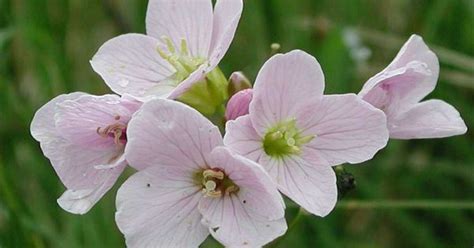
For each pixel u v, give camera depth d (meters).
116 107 0.12
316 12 0.20
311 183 0.12
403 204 0.15
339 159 0.12
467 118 0.18
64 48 0.19
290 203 0.14
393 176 0.18
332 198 0.11
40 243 0.15
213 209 0.11
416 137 0.13
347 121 0.12
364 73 0.19
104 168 0.12
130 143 0.11
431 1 0.20
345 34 0.19
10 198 0.15
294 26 0.19
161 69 0.13
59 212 0.17
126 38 0.13
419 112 0.13
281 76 0.11
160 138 0.11
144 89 0.13
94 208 0.16
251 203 0.11
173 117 0.11
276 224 0.11
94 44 0.19
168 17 0.13
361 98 0.12
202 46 0.13
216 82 0.13
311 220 0.17
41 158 0.17
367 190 0.17
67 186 0.12
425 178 0.18
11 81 0.19
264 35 0.19
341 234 0.17
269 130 0.12
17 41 0.19
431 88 0.13
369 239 0.17
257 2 0.19
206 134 0.11
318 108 0.12
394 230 0.17
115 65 0.13
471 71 0.18
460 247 0.17
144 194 0.11
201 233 0.11
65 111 0.12
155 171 0.11
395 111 0.12
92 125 0.12
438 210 0.17
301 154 0.12
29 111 0.18
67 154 0.12
